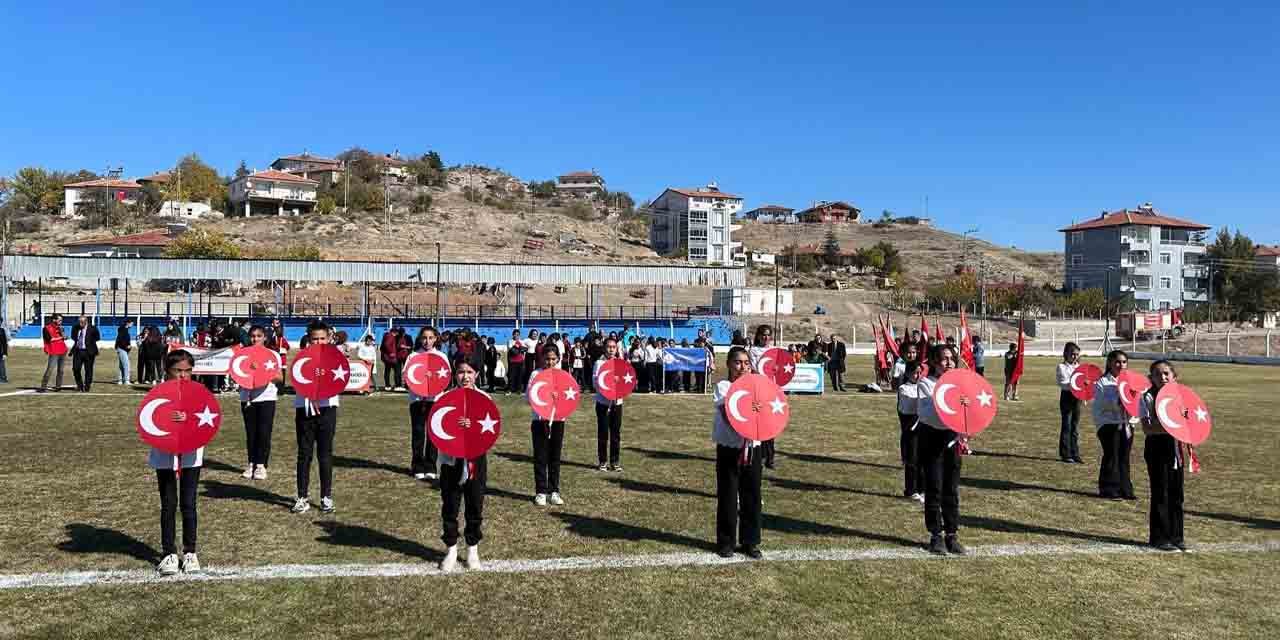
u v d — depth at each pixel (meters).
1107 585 7.87
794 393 26.95
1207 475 13.47
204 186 134.50
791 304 73.81
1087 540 9.46
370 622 6.64
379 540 8.89
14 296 66.81
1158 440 9.19
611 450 13.22
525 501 10.91
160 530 9.07
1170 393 9.20
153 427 7.62
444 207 137.50
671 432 17.45
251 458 11.92
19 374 27.73
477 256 103.12
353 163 165.38
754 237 165.75
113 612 6.75
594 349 26.02
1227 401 26.03
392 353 24.64
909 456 11.41
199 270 51.62
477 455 7.90
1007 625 6.82
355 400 22.06
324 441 10.02
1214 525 10.28
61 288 73.94
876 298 94.56
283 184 129.38
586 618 6.82
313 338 10.30
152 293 74.19
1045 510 10.91
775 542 9.14
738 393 8.48
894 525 9.95
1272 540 9.60
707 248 122.81
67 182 133.25
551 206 164.38
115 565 7.91
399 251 101.56
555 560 8.34
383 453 14.14
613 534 9.33
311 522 9.57
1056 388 31.20
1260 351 66.69
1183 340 71.25
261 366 11.75
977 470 13.73
